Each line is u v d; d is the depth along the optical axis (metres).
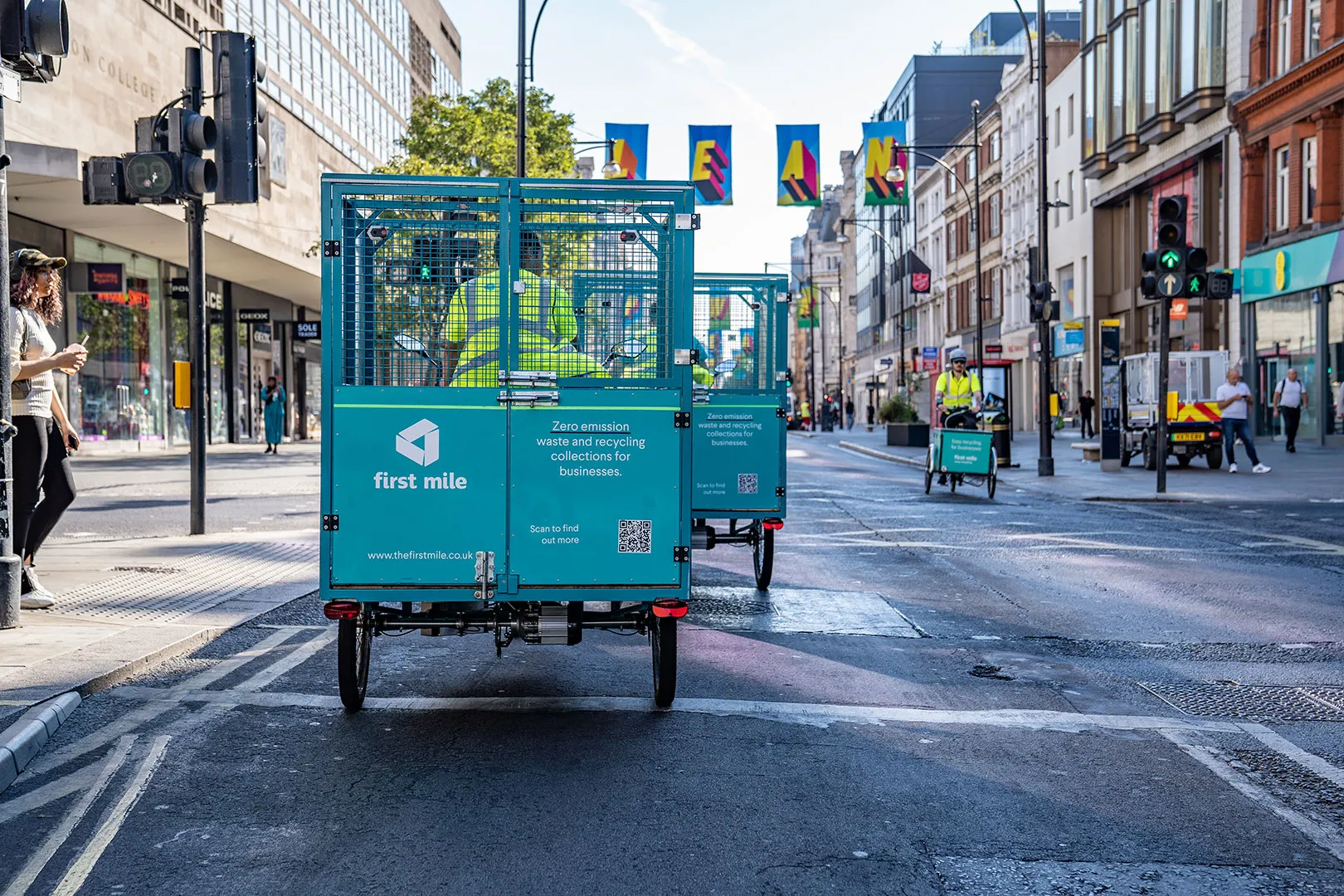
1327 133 30.30
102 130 26.36
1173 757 5.37
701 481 10.41
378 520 5.80
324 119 47.22
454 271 5.86
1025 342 56.25
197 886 3.85
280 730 5.70
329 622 8.50
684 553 5.94
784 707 6.21
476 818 4.48
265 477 24.12
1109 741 5.64
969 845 4.25
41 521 8.66
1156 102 39.56
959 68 81.81
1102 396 25.70
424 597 5.83
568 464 5.87
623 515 5.90
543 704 6.24
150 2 28.97
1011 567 11.61
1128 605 9.51
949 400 20.91
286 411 50.72
